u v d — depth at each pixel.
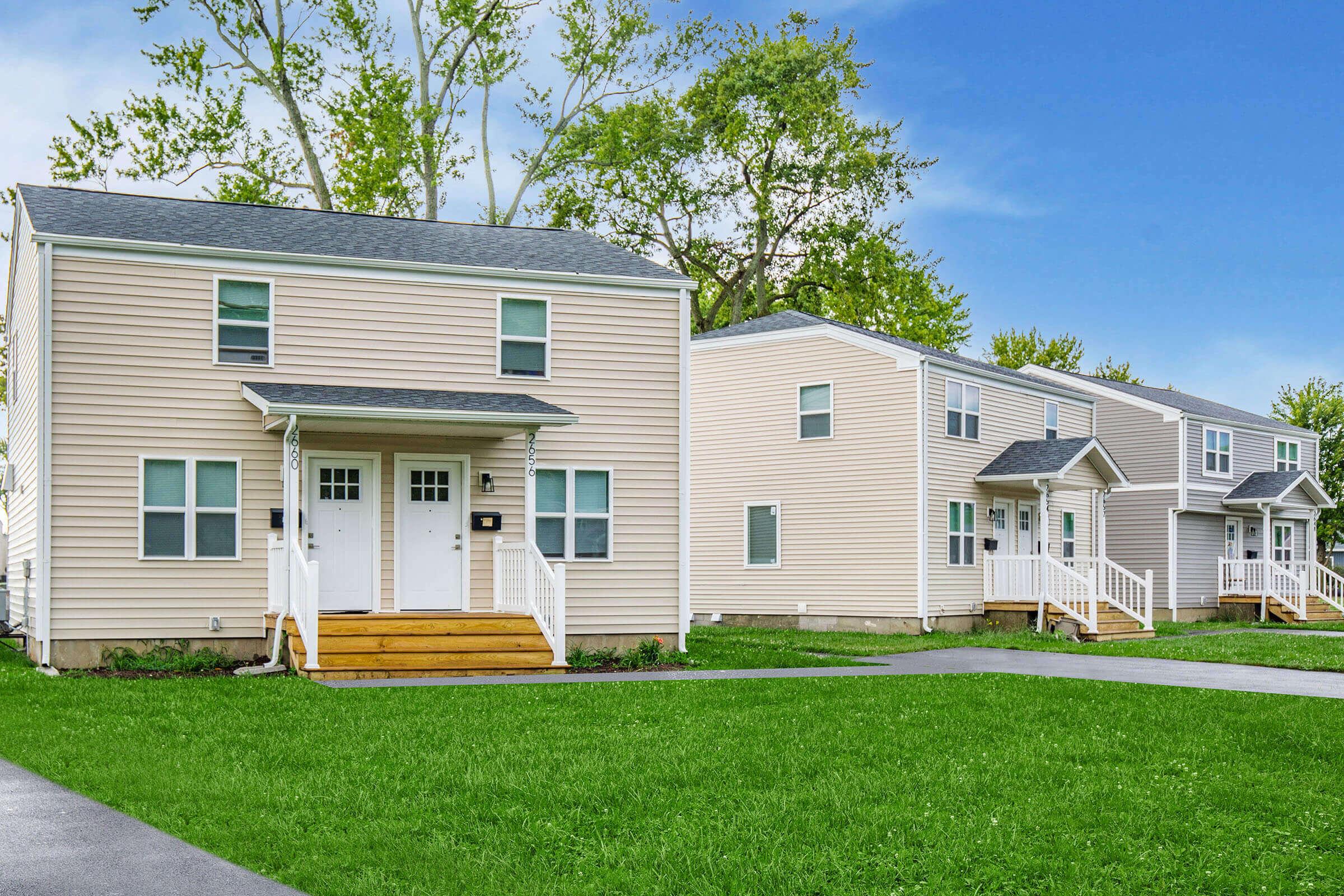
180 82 33.34
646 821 8.38
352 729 11.30
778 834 8.10
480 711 12.48
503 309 19.55
